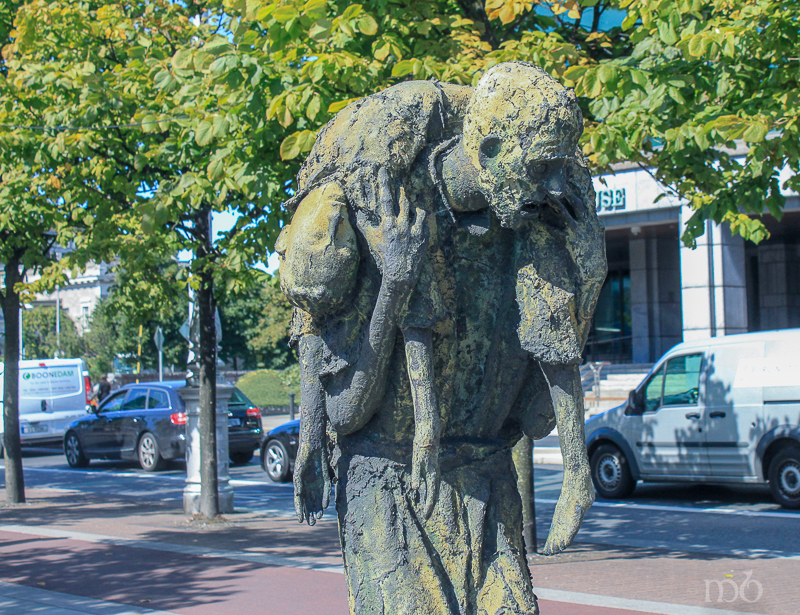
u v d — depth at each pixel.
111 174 9.31
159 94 7.80
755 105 6.47
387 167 2.44
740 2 6.30
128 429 18.80
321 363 2.60
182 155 8.12
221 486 11.60
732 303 24.23
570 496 2.44
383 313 2.41
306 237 2.42
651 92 6.33
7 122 10.20
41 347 50.41
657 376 12.86
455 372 2.63
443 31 7.41
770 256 30.67
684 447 12.30
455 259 2.56
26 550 8.77
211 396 10.80
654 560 7.87
